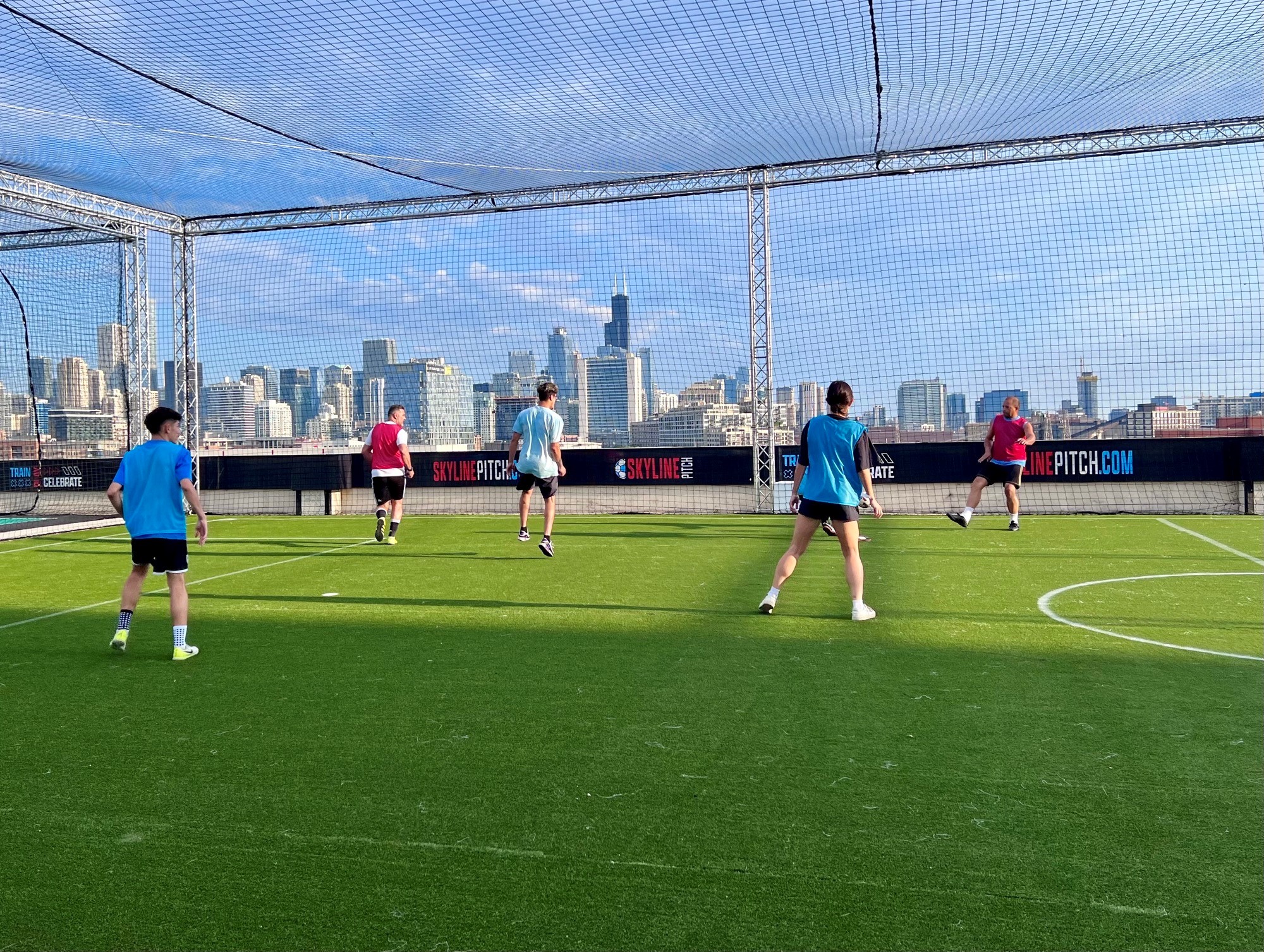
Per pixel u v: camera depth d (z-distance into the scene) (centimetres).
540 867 308
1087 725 443
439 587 877
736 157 1458
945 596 790
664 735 439
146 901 290
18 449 1795
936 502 1568
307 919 278
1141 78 1128
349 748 429
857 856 312
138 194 1572
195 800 369
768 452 1592
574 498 1691
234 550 1204
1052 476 1514
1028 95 1180
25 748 434
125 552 1212
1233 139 1358
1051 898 283
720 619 709
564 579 917
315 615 751
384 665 585
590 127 1243
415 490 1753
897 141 1391
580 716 472
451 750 423
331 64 1010
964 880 295
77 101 1107
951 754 407
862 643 622
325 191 1580
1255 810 343
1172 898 282
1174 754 401
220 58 984
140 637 678
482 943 263
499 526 1484
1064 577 878
